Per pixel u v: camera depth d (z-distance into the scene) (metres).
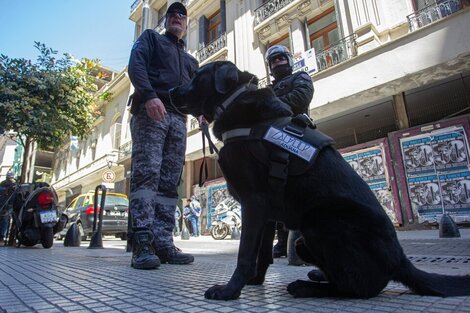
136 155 2.83
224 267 2.53
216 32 16.45
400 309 1.11
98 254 3.92
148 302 1.27
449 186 8.05
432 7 8.50
